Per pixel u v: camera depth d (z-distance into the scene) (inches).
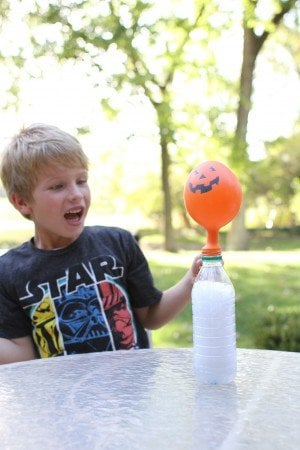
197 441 27.9
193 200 35.7
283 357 41.8
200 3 255.1
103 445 28.1
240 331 156.0
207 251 36.6
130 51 267.6
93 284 57.3
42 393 36.3
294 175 515.5
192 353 44.3
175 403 33.0
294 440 27.7
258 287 234.4
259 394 34.0
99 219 616.1
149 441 28.1
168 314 58.1
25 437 29.6
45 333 56.1
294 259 345.1
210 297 35.8
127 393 35.3
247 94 361.4
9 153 57.0
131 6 249.3
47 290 56.5
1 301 56.6
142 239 511.2
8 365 43.4
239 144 346.0
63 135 56.6
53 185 55.0
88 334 55.8
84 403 34.0
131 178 523.8
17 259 58.3
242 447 27.1
